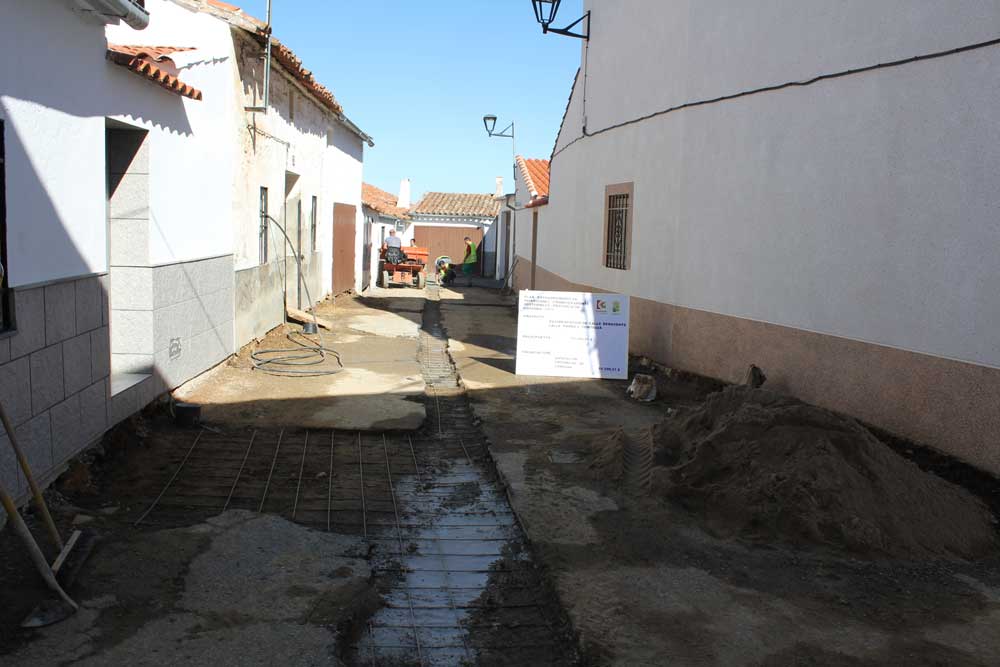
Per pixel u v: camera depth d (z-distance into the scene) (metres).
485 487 5.81
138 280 6.61
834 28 6.89
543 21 11.55
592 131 12.52
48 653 3.24
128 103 6.05
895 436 6.18
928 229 5.95
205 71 8.05
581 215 13.18
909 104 6.12
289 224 12.83
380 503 5.38
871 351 6.48
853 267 6.70
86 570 3.96
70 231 5.09
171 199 7.12
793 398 5.58
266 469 5.87
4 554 4.00
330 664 3.31
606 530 4.86
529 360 9.68
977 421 5.52
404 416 7.40
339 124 16.75
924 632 3.72
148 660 3.24
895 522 4.77
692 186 9.17
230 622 3.59
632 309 10.77
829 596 4.07
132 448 5.98
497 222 31.91
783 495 4.91
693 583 4.18
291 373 8.99
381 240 25.52
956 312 5.71
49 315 4.78
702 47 8.93
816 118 7.13
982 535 4.86
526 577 4.38
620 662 3.40
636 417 7.70
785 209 7.57
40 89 4.66
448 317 16.41
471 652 3.61
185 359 7.62
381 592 4.16
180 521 4.74
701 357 9.01
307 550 4.43
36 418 4.63
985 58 5.47
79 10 5.09
